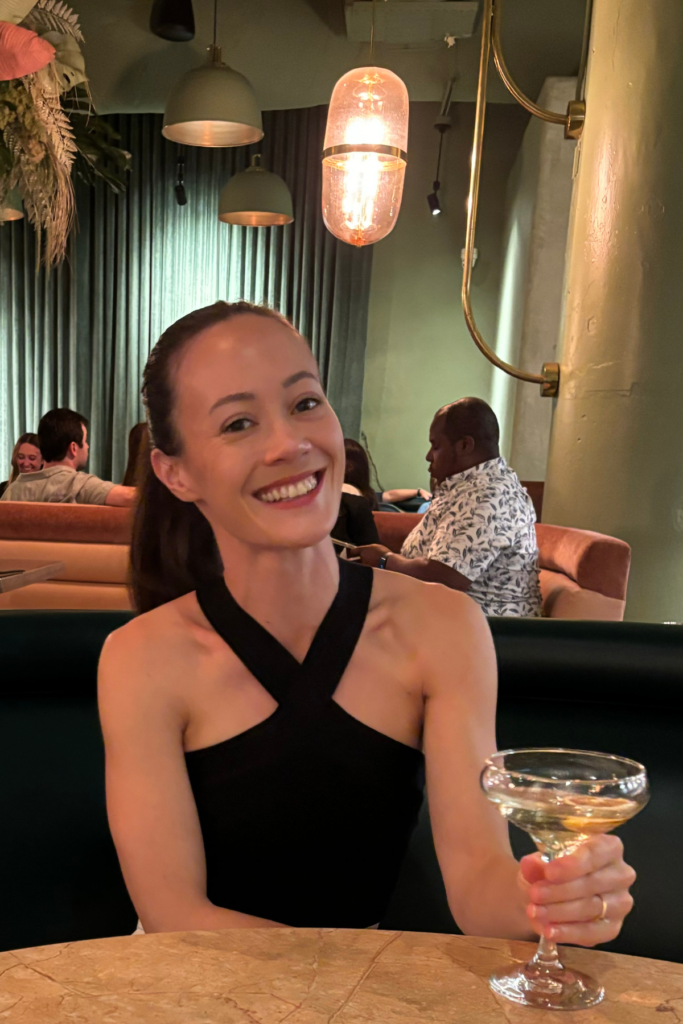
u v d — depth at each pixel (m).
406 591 1.11
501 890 0.91
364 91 4.14
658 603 2.85
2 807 1.23
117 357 8.34
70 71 2.53
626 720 1.24
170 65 6.22
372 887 1.09
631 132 2.91
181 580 1.22
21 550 3.73
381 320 8.37
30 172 2.56
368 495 3.72
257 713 1.04
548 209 6.24
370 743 1.04
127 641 1.07
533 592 2.74
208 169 8.19
